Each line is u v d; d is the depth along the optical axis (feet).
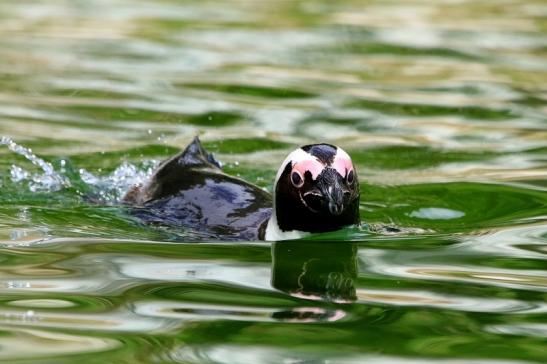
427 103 167.22
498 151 143.74
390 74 185.57
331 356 72.43
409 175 133.69
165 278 91.20
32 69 183.93
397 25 224.94
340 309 83.25
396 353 73.20
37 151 140.56
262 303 84.43
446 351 73.87
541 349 74.33
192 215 113.60
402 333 77.46
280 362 71.00
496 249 103.04
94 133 149.89
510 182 129.59
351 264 97.71
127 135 149.48
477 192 126.11
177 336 76.02
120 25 221.87
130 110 161.17
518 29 220.64
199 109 162.20
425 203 123.34
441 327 79.05
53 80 177.17
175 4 246.88
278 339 75.66
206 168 122.52
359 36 214.69
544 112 163.12
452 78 182.70
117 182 131.54
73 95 168.55
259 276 92.63
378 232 111.14
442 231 112.06
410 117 160.04
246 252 101.55
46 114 158.30
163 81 178.19
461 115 161.48
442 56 198.39
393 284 90.84
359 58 197.26
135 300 84.48
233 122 156.56
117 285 88.74
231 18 231.71
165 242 104.68
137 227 111.45
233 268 95.35
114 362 70.64
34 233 107.24
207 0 252.62
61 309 81.92
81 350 72.95
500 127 155.22
